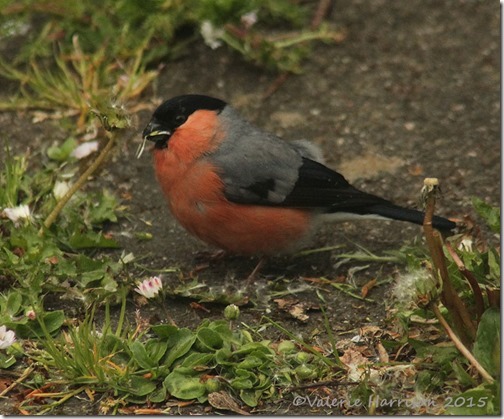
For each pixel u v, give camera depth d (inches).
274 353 356.2
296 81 554.3
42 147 495.2
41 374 354.9
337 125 521.0
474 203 379.9
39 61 557.9
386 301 397.7
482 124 518.9
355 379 347.3
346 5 605.3
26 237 408.2
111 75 540.7
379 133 514.3
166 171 407.5
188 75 553.9
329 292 406.9
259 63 559.5
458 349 333.1
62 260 397.7
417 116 526.3
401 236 445.7
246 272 425.7
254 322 386.6
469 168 486.3
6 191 440.1
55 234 425.1
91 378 347.9
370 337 374.0
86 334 352.5
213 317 390.3
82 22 568.1
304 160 417.1
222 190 401.4
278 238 411.8
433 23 597.6
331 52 574.2
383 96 542.0
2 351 363.9
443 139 508.7
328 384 345.7
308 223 415.5
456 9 605.6
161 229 449.1
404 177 482.3
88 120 512.1
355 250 436.5
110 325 382.3
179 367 349.1
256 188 403.2
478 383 332.2
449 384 340.5
